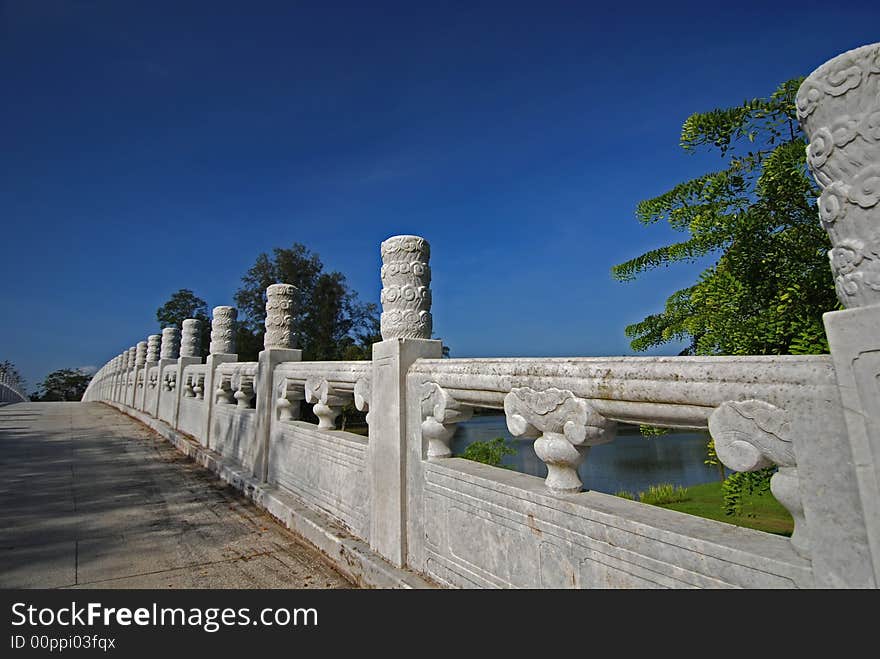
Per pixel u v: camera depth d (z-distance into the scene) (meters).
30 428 12.91
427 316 3.64
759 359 1.67
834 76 1.53
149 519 4.96
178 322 38.81
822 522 1.47
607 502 2.21
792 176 3.12
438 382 3.09
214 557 3.95
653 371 1.94
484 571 2.62
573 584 2.16
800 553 1.57
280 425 5.57
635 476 12.73
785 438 1.58
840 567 1.42
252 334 30.80
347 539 3.75
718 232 3.60
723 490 3.69
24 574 3.60
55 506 5.42
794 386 1.56
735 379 1.71
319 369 4.77
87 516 5.05
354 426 21.67
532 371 2.46
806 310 3.11
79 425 13.73
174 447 9.62
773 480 1.64
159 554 4.01
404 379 3.39
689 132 3.65
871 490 1.34
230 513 5.18
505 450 11.16
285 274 31.89
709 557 1.72
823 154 1.55
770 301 3.36
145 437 11.13
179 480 6.75
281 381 5.64
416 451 3.24
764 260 3.39
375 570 3.23
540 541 2.33
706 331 3.85
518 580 2.42
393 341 3.46
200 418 8.98
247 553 4.04
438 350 3.58
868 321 1.37
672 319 5.05
